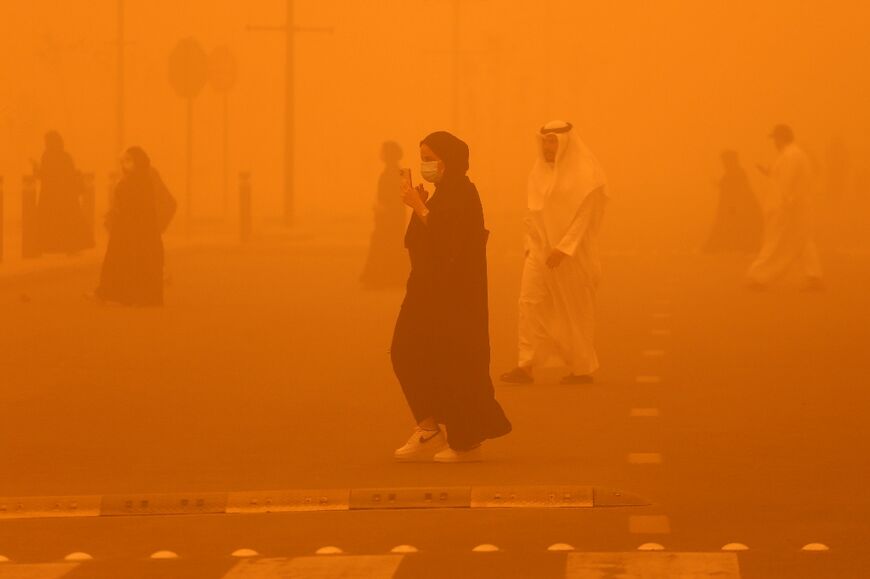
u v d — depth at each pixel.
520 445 35.44
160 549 26.16
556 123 44.66
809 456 33.59
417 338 33.53
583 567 24.06
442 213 33.25
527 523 27.64
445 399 33.31
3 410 40.81
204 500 29.33
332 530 27.33
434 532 27.05
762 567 23.94
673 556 24.70
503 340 55.12
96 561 25.19
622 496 29.09
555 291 44.66
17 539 27.14
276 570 24.23
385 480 31.61
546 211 44.53
